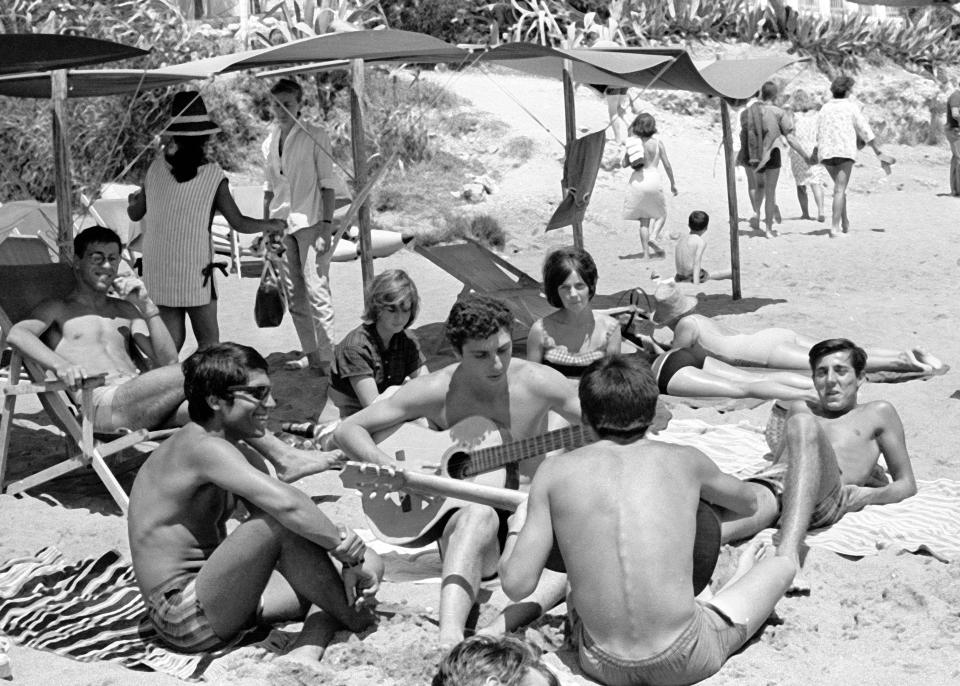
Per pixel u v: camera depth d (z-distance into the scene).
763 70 9.85
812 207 17.30
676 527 4.08
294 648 4.46
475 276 9.56
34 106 15.86
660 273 12.88
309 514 4.30
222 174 7.96
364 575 4.47
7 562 5.36
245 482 4.30
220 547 4.37
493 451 4.92
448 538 4.84
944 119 22.80
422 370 6.29
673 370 7.68
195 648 4.43
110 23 17.12
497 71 22.33
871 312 10.18
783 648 4.36
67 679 4.25
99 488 6.59
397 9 21.30
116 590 5.04
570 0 23.36
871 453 5.77
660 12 23.94
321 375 8.91
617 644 4.04
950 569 4.90
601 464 4.18
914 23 25.75
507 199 17.02
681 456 4.23
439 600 4.80
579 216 9.93
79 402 6.11
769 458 6.25
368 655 4.36
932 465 6.41
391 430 5.11
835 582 4.88
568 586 4.55
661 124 20.92
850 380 5.88
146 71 7.48
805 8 26.52
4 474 6.42
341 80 18.56
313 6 18.17
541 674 2.86
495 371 4.97
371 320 6.40
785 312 10.23
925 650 4.34
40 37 7.04
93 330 6.57
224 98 18.22
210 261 7.91
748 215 16.62
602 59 8.35
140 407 6.16
